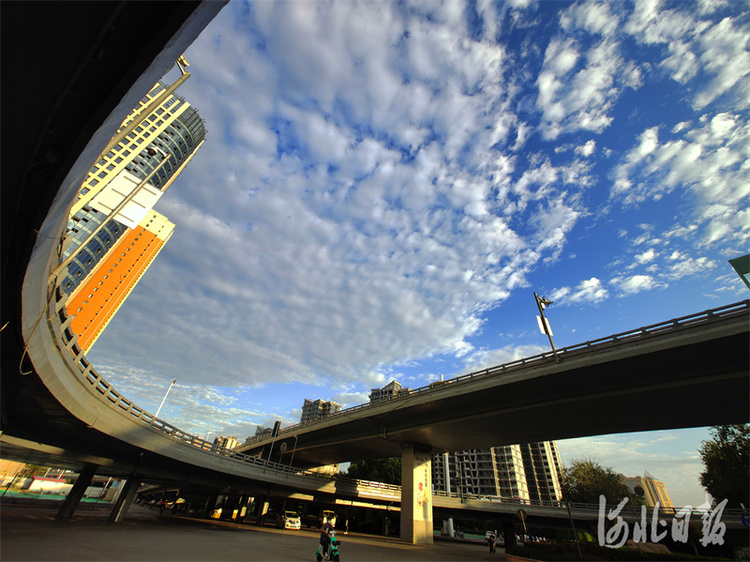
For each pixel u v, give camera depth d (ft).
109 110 22.27
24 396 60.59
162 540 58.59
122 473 124.57
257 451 229.86
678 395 84.48
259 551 55.42
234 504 190.80
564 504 163.53
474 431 131.23
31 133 21.98
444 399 113.91
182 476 116.78
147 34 19.75
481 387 104.58
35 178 24.89
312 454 202.49
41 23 17.04
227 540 68.90
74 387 66.44
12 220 27.50
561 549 69.97
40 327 45.34
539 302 103.91
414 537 130.00
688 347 71.56
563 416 107.86
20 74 18.78
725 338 67.15
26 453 106.01
